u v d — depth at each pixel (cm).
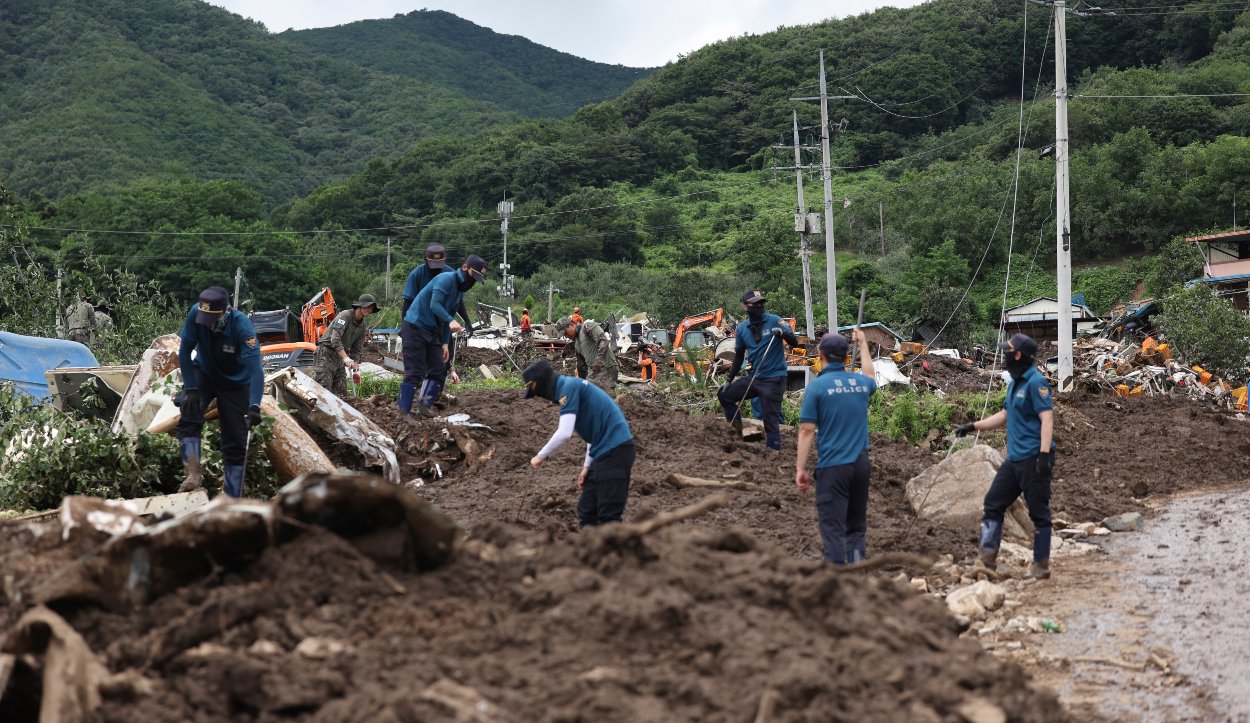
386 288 6731
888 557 558
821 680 393
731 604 450
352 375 1468
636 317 4719
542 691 381
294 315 3008
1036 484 805
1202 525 983
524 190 10212
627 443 762
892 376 2367
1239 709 514
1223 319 2753
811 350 3278
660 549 497
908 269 7650
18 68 14025
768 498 962
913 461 1302
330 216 9844
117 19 16900
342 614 427
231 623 415
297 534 459
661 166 11550
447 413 1253
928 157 9856
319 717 363
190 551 444
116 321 2244
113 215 6159
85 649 382
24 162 10212
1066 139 2262
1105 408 1839
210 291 822
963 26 10906
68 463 895
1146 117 8700
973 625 688
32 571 446
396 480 1066
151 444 920
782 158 11088
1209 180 7650
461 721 357
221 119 13675
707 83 12962
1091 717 520
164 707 370
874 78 10812
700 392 1822
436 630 424
